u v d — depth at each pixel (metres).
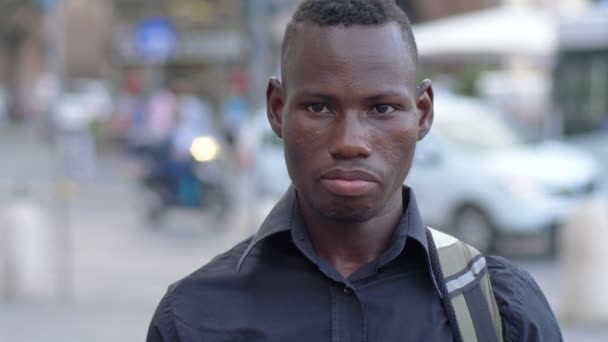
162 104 23.91
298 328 1.94
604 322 8.50
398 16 1.93
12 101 48.34
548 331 2.07
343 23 1.88
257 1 9.93
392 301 1.95
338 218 1.92
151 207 15.09
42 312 8.86
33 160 27.78
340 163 1.87
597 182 12.17
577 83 14.95
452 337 1.96
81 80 40.41
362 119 1.88
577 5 26.75
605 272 8.56
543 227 11.82
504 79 20.45
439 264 1.99
